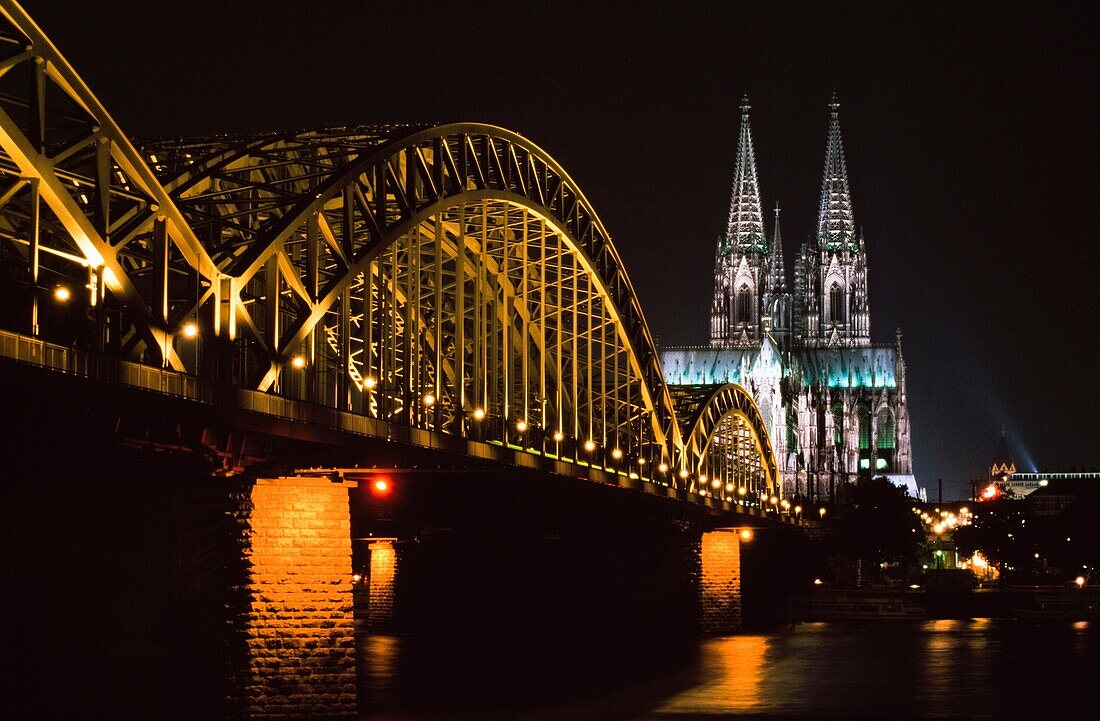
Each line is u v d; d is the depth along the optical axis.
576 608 133.62
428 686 88.19
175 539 60.78
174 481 60.56
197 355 57.78
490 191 84.69
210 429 56.59
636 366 119.12
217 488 60.97
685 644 128.62
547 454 95.31
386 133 74.44
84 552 59.44
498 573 132.75
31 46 49.12
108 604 59.78
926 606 196.25
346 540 63.81
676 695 87.06
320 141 72.69
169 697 59.97
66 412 48.09
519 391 106.25
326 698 62.22
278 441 61.53
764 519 173.12
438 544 131.25
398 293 82.12
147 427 53.22
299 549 62.47
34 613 57.12
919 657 117.88
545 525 109.88
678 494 129.50
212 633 60.66
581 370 116.44
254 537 61.22
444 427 84.88
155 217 55.12
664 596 139.12
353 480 65.75
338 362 73.62
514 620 131.88
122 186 61.47
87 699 58.66
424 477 81.69
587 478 99.81
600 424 110.69
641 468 117.06
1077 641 138.88
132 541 60.47
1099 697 88.81
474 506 93.94
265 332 67.50
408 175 74.50
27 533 56.62
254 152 68.75
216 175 66.31
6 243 60.94
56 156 50.38
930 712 81.56
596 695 85.75
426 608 133.88
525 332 92.88
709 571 145.12
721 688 91.31
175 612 60.66
